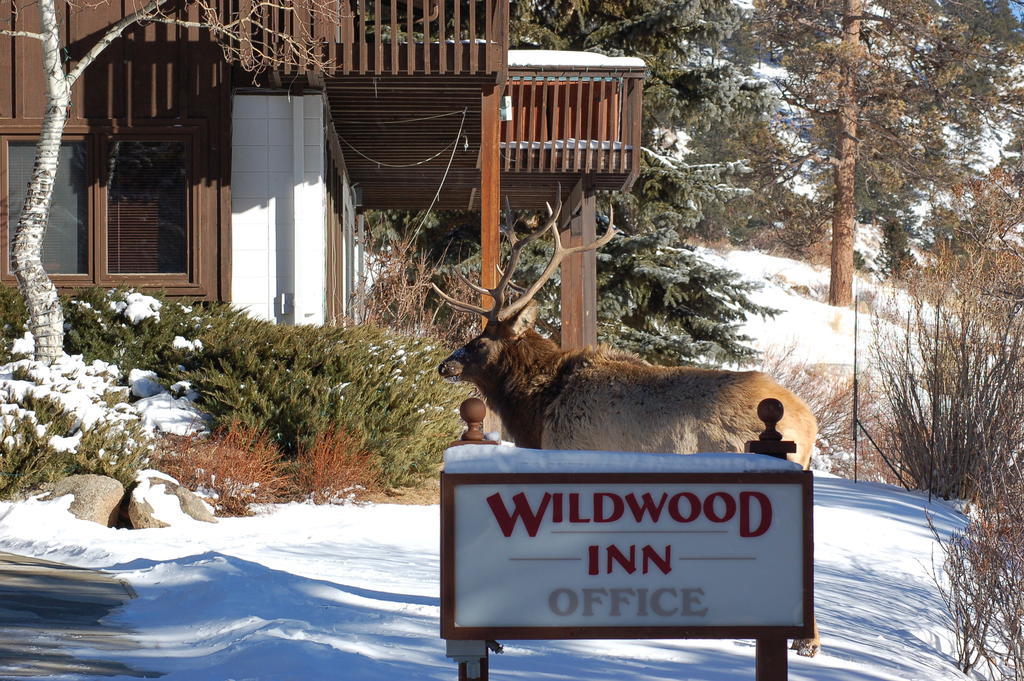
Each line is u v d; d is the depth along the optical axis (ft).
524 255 98.89
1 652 18.88
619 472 14.39
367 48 54.65
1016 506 33.86
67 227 57.41
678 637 14.39
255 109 57.88
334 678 17.53
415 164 79.10
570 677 19.45
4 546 33.19
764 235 208.44
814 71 180.65
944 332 62.08
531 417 30.53
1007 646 31.45
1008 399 57.26
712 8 108.99
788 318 158.81
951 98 174.50
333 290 67.82
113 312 52.01
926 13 175.52
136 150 57.26
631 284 101.60
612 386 28.84
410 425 51.26
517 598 14.25
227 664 18.66
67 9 56.90
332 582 28.17
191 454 43.73
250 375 49.29
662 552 14.42
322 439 47.39
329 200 64.90
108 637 20.94
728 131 181.57
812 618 14.49
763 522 14.51
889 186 183.32
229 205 57.00
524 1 102.63
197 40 57.11
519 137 72.49
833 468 89.10
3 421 39.11
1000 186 94.58
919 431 61.41
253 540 36.01
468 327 92.73
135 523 38.34
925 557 42.88
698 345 101.40
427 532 39.65
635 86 71.92
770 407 15.25
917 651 30.19
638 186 105.70
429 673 18.69
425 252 103.30
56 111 47.73
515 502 14.30
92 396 43.68
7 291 51.98
